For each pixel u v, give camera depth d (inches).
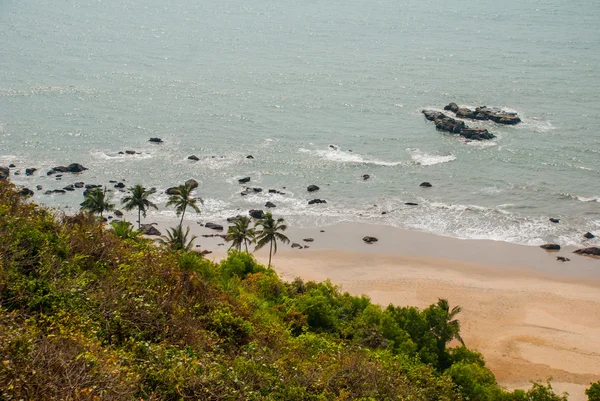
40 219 1425.9
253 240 3459.6
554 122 6161.4
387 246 3922.2
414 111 6545.3
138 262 1427.2
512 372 2657.5
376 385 1270.9
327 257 3759.8
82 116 6181.1
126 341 1107.9
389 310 2460.6
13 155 5142.7
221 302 1533.0
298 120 6274.6
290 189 4736.7
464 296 3316.9
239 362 1168.8
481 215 4352.9
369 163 5211.6
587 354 2795.3
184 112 6437.0
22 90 6909.5
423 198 4616.1
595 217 4318.4
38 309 1137.4
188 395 1009.5
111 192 4495.6
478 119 6195.9
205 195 4576.8
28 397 840.3
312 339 1606.8
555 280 3528.5
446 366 2239.2
